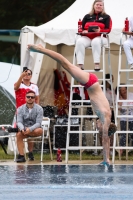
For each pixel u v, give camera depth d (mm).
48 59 48125
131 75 49562
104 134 26688
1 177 30938
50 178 30453
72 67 26328
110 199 24203
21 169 34812
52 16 90250
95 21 39250
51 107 44469
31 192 26125
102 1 39344
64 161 39906
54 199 24281
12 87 55281
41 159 39719
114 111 40312
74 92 47062
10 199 24328
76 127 43344
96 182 28875
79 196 25016
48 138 41156
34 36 44094
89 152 45719
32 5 87625
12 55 92312
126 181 29188
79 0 47875
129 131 38469
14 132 39938
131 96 42688
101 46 38844
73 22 45406
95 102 26188
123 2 46625
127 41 39344
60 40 43344
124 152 44812
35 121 39656
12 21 89500
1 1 87812
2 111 54688
